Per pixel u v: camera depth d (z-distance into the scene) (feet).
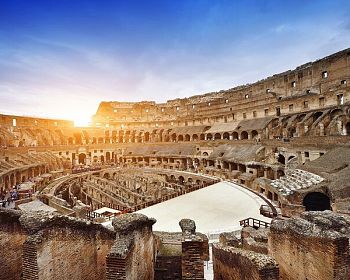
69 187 155.74
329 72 173.17
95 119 313.94
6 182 140.87
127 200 131.13
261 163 142.20
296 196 81.35
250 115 209.67
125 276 29.73
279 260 37.93
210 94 281.74
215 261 42.91
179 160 223.30
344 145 103.19
